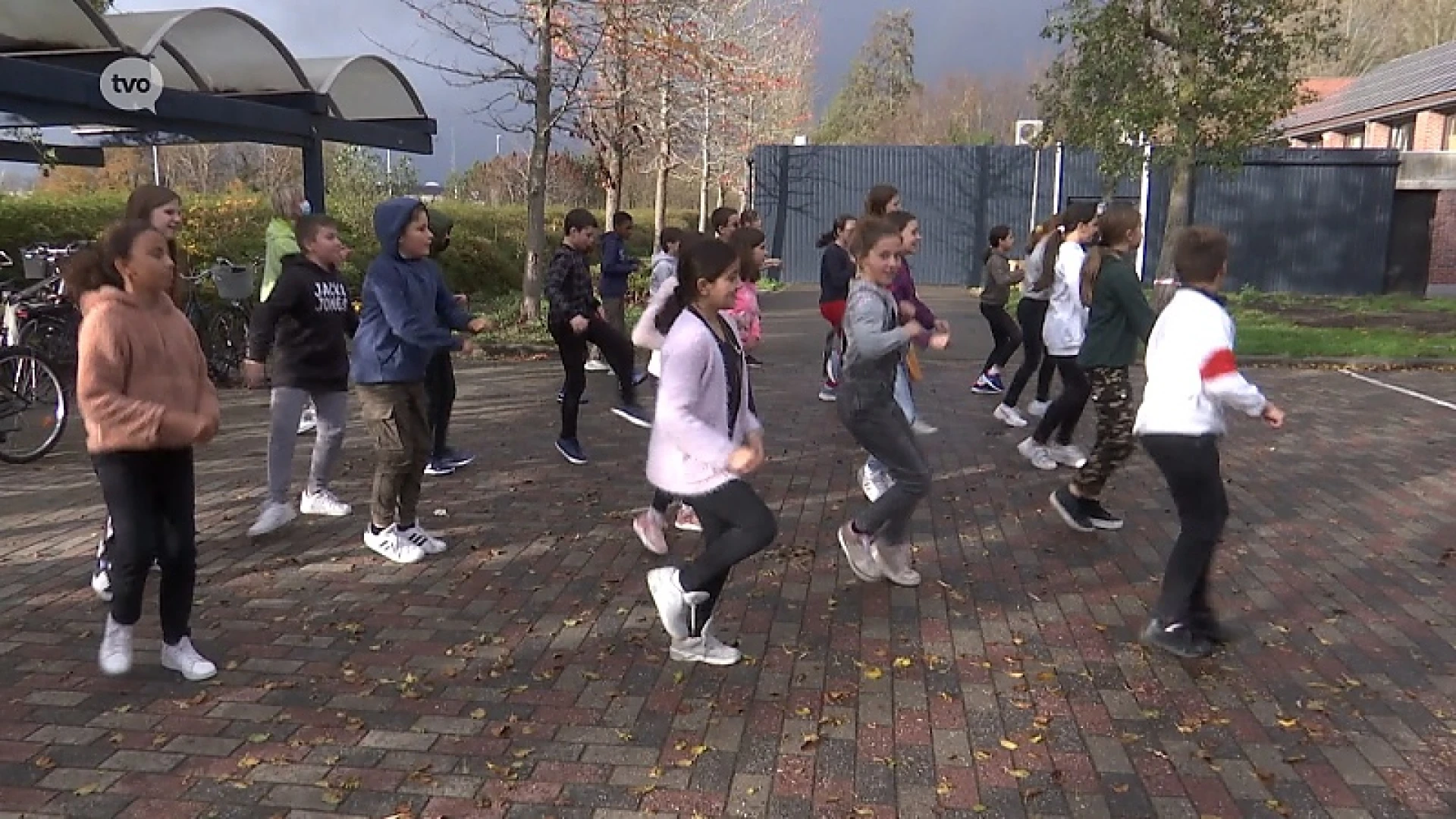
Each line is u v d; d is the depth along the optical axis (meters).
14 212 12.50
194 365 3.96
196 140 11.65
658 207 23.22
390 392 5.10
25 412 7.26
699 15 18.95
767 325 17.28
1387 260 23.95
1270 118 15.68
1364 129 35.38
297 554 5.36
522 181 29.52
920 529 5.89
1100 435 5.73
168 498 3.89
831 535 5.77
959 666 4.12
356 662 4.12
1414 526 6.00
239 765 3.35
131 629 3.97
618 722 3.65
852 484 6.86
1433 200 23.81
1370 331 15.61
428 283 5.16
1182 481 4.12
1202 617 4.32
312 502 6.02
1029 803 3.18
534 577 5.07
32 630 4.39
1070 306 7.05
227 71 10.74
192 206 14.74
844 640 4.36
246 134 10.85
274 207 7.03
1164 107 15.55
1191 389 4.04
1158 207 24.28
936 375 11.77
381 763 3.37
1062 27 16.23
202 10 9.38
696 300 3.87
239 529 5.77
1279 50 15.53
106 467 3.78
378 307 5.10
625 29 15.52
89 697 3.80
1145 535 5.81
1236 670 4.11
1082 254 7.02
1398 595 4.93
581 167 27.62
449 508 6.23
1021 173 26.22
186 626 3.99
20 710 3.70
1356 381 11.46
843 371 4.83
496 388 10.60
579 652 4.22
